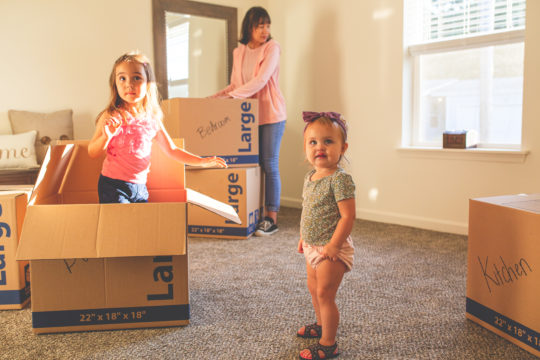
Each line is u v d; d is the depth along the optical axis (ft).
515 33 9.27
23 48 10.91
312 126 4.82
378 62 11.43
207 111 9.84
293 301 6.29
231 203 9.84
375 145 11.69
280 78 14.14
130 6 12.07
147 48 12.40
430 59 10.93
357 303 6.20
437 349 4.90
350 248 4.83
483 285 5.41
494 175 9.50
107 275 5.32
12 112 10.70
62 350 4.90
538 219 4.62
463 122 10.54
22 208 6.11
